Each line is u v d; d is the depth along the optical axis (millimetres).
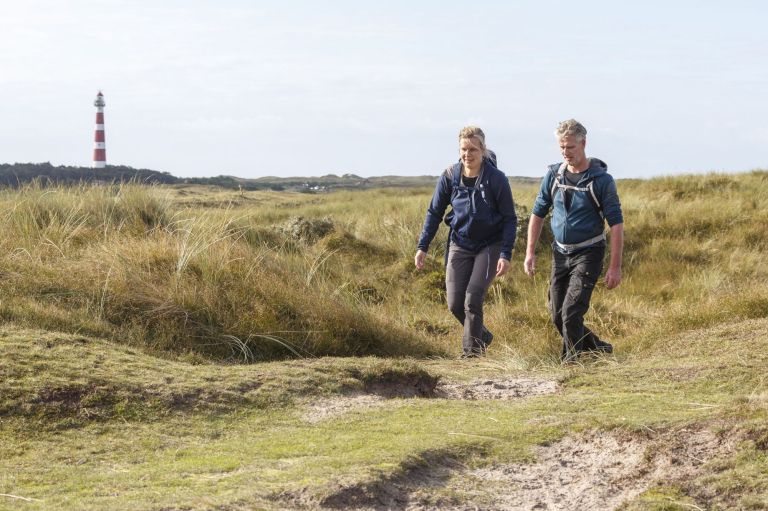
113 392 4422
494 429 3926
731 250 13031
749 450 3146
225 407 4469
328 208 19438
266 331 6637
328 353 6723
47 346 5051
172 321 6406
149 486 3125
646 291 11258
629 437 3594
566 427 3873
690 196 17031
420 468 3379
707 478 2990
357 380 5055
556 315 6723
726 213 14555
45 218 8828
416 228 13055
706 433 3426
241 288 7105
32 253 7410
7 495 3037
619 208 6371
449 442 3666
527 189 18828
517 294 10930
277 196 28734
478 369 6156
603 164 6441
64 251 7641
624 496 3088
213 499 2822
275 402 4605
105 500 2904
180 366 5129
